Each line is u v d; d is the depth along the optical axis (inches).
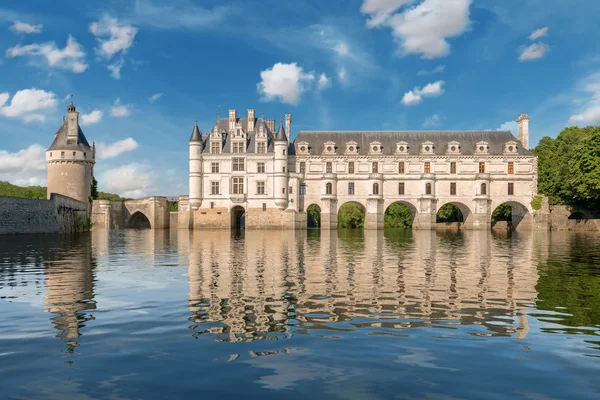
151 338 393.1
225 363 333.4
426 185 3191.4
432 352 358.9
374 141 3287.4
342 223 4170.8
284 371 318.7
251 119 3363.7
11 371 317.4
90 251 1259.2
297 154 3265.3
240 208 3353.8
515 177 3176.7
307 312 488.4
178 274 774.5
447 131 3371.1
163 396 278.8
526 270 830.5
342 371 319.0
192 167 3225.9
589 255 1139.9
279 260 1012.5
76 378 305.7
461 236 2269.9
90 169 3267.7
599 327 431.5
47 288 633.6
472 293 595.8
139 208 3644.2
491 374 314.2
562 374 314.2
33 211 2132.1
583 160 2719.0
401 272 800.3
